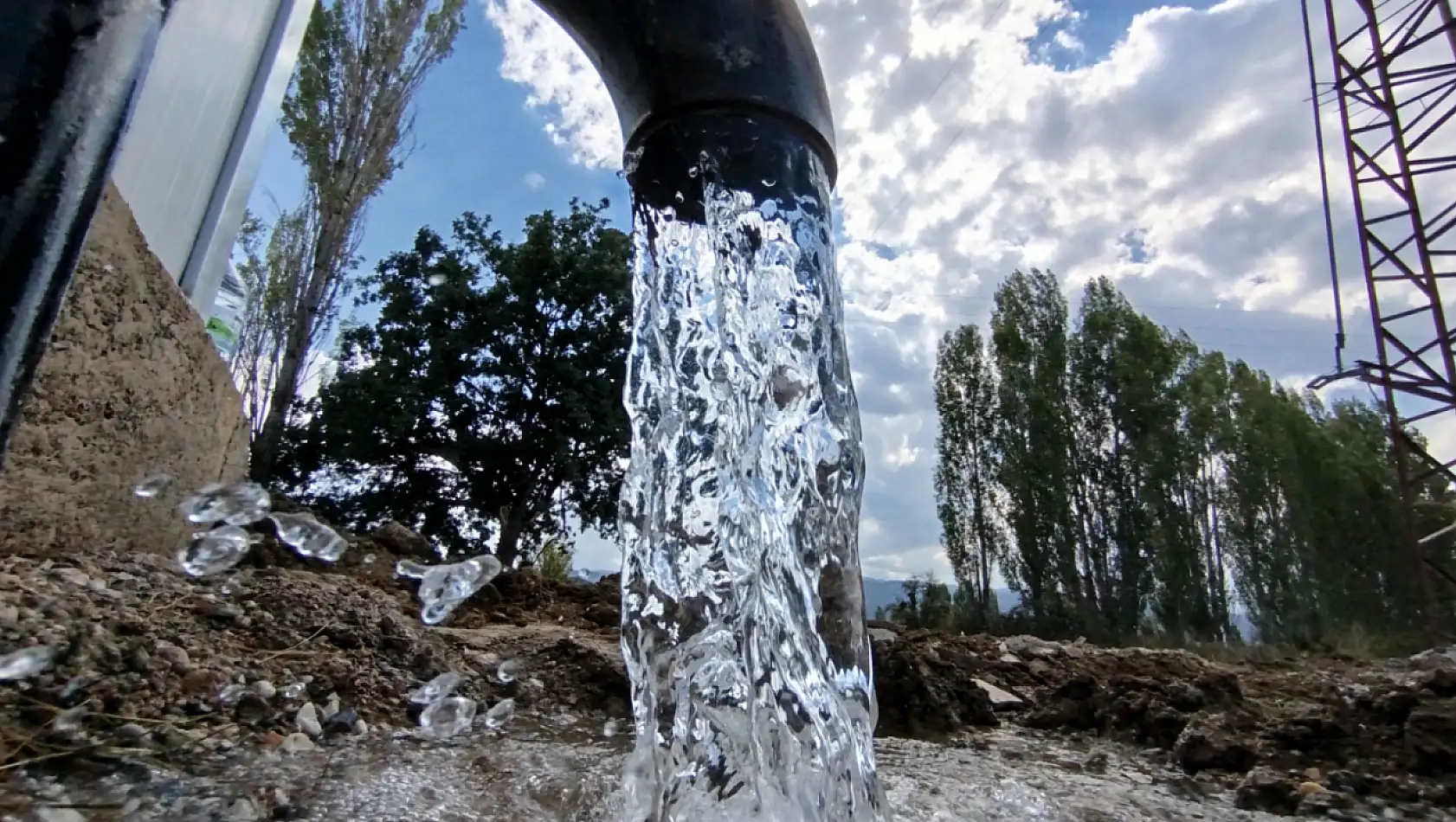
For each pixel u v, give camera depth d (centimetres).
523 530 1236
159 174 314
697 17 113
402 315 1266
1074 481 1728
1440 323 849
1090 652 423
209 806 125
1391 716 214
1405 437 893
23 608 177
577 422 1189
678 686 149
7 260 52
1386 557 1453
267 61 382
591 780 158
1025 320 1891
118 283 257
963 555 1803
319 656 207
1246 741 218
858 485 139
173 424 301
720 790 140
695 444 145
